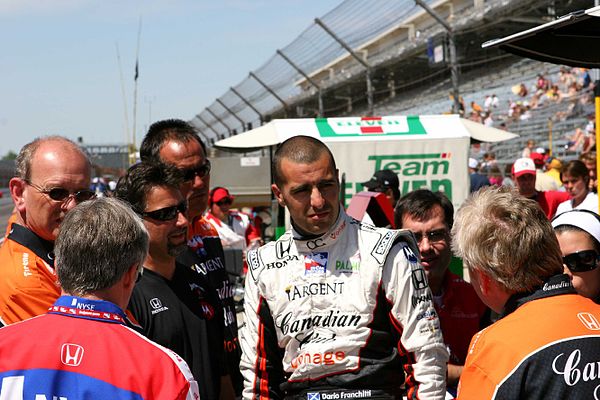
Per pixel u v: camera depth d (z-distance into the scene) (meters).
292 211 2.42
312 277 2.42
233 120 17.94
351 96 17.73
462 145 6.45
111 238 1.88
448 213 3.27
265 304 2.51
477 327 3.20
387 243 2.40
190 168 3.14
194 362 2.63
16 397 1.71
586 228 2.61
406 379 2.39
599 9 2.45
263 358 2.52
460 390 1.87
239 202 10.93
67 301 1.86
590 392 1.71
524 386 1.74
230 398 2.88
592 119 12.78
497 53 18.38
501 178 12.77
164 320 2.56
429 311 2.41
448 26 10.15
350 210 3.91
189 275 2.85
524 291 1.90
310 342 2.39
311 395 2.36
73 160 2.69
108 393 1.72
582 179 6.14
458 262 3.92
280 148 2.47
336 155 6.34
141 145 3.22
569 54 3.03
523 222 1.88
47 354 1.76
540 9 11.20
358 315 2.36
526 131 14.31
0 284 2.53
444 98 18.03
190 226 3.22
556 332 1.77
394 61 12.91
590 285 2.63
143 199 2.60
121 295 1.94
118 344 1.81
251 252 2.57
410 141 6.39
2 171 48.91
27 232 2.64
